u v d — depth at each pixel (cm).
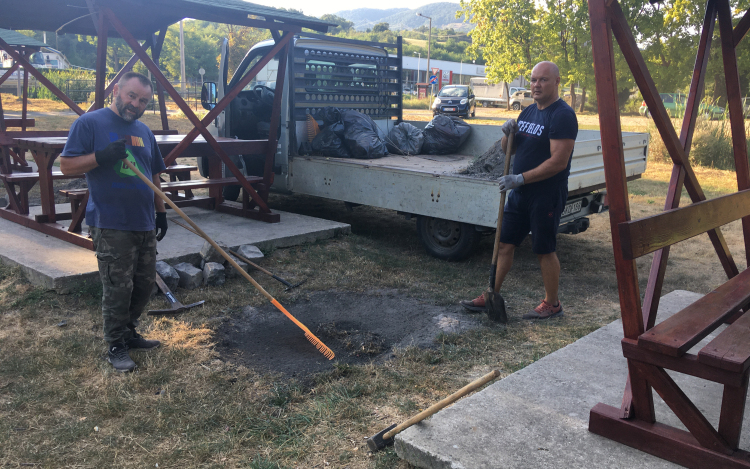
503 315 416
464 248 560
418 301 462
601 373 301
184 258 497
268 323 409
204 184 617
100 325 383
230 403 292
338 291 480
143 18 716
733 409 209
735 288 272
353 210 827
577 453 227
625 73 2384
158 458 246
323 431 269
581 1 2639
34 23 774
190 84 5294
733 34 337
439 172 576
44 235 548
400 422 276
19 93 3203
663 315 391
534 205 397
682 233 243
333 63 750
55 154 538
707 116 1367
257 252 528
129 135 323
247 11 569
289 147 707
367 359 354
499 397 273
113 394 298
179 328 387
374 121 817
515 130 403
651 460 222
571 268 583
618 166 215
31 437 258
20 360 329
